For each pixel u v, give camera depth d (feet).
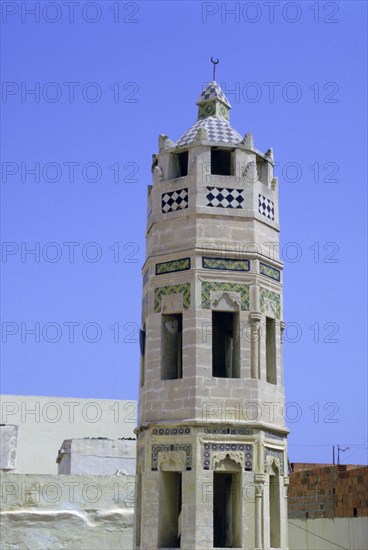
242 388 145.89
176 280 151.12
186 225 152.35
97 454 219.41
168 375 151.43
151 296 153.79
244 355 147.64
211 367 145.89
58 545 187.01
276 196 161.68
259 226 154.71
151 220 158.20
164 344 151.74
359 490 191.83
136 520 151.94
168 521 144.56
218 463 142.10
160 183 157.89
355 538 191.21
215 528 152.46
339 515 199.72
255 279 151.02
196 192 152.46
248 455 143.54
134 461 220.64
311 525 213.05
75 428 289.74
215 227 151.64
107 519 191.42
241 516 140.97
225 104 169.37
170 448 144.36
